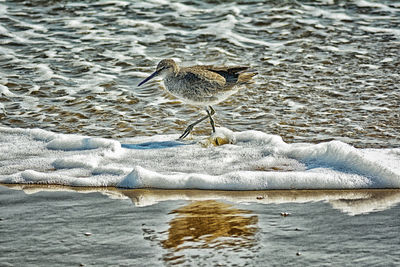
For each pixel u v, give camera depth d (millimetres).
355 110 13859
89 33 18609
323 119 13438
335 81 15523
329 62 16688
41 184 10102
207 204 9188
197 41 18203
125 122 13625
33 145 11922
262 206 9078
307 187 9789
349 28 18938
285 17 19672
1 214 8758
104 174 10391
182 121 13742
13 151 11578
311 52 17391
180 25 19234
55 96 14953
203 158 11133
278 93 14953
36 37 18312
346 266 7141
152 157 11258
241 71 12852
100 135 12898
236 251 7559
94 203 9242
